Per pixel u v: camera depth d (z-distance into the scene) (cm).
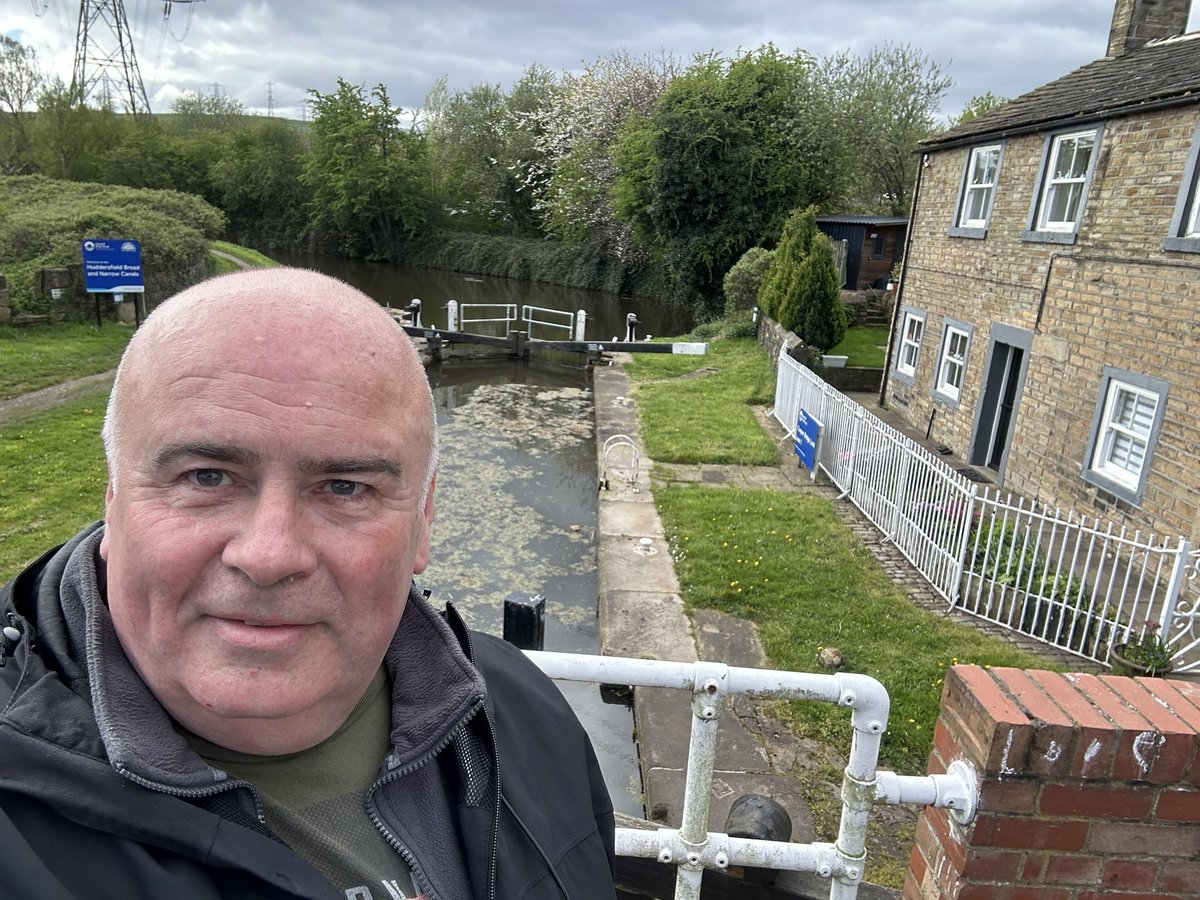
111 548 100
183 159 5219
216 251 3148
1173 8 1110
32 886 81
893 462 853
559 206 3650
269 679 96
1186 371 775
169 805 91
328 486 100
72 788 87
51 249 1617
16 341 1375
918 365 1393
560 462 1177
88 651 96
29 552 674
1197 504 747
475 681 128
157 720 97
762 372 1708
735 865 187
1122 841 177
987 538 718
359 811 116
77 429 998
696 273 2822
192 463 94
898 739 498
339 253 5003
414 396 110
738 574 747
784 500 966
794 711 524
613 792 482
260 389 94
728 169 2703
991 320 1148
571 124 3578
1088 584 746
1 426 994
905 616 678
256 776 109
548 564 820
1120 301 879
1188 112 795
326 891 97
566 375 1825
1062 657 627
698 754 179
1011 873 179
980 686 186
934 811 200
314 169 4725
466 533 890
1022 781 173
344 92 4525
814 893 221
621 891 228
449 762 132
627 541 830
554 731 153
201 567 94
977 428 1180
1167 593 599
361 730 123
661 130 2692
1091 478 909
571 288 3828
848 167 2969
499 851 128
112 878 87
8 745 85
